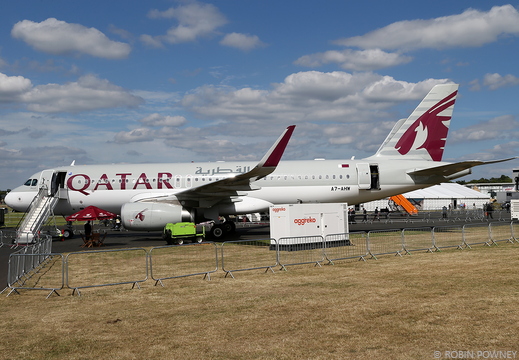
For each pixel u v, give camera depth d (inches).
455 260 653.9
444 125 1229.1
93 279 567.2
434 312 367.9
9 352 301.6
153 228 1024.9
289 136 938.7
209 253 782.5
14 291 502.0
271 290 478.0
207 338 320.2
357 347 290.8
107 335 334.6
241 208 1125.1
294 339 311.4
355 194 1188.5
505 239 895.7
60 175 1210.0
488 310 368.8
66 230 1253.7
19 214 3302.2
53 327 359.3
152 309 411.2
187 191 1027.9
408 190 1198.9
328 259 668.1
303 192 1168.2
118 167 1209.4
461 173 1178.6
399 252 748.0
